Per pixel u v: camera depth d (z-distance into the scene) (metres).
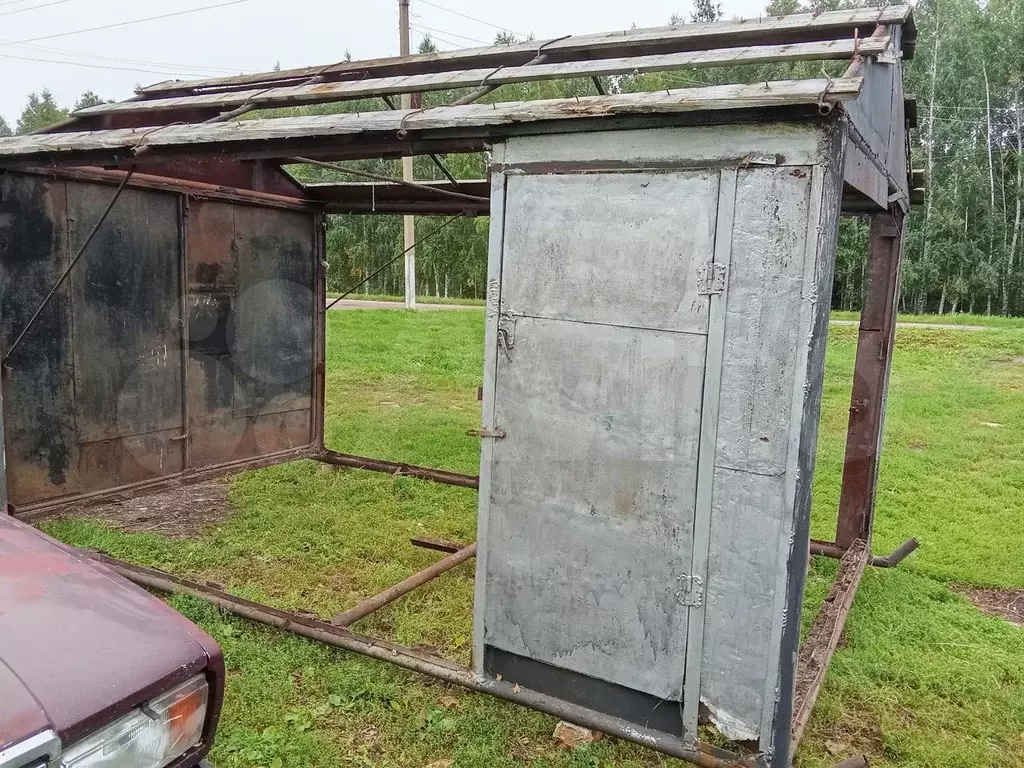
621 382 2.53
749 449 2.33
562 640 2.75
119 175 4.76
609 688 2.68
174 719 1.72
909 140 4.20
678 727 2.55
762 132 2.22
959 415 10.27
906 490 6.66
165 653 1.76
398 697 3.10
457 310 22.78
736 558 2.39
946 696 3.38
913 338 17.19
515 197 2.66
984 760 2.92
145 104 4.14
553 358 2.65
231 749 2.70
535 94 14.38
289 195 6.03
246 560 4.54
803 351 2.22
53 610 1.83
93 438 4.88
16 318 4.35
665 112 2.26
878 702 3.26
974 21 30.64
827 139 2.14
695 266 2.37
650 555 2.54
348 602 3.99
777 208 2.22
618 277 2.50
